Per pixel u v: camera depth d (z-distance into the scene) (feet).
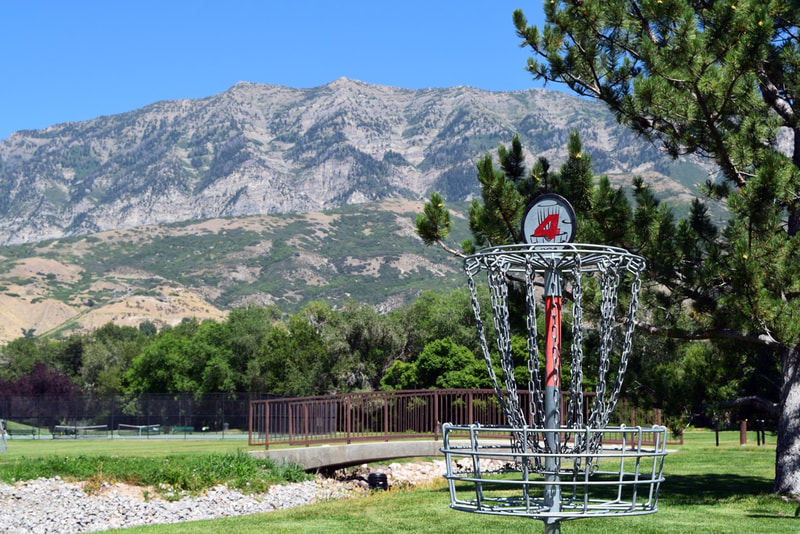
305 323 248.93
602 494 45.37
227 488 53.21
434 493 49.47
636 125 49.32
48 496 47.57
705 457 68.18
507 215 47.14
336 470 76.59
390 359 224.12
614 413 58.54
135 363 306.35
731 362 51.72
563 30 50.67
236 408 181.68
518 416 17.56
